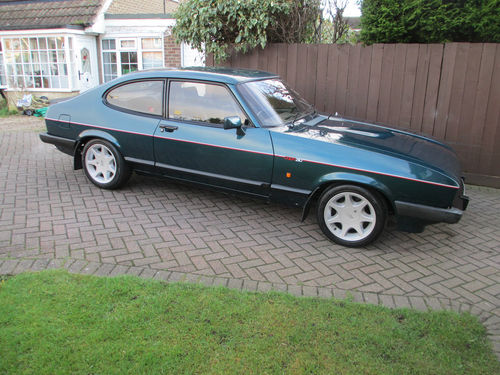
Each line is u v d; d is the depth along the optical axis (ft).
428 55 21.13
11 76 47.73
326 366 8.25
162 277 11.46
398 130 16.49
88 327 9.06
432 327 9.66
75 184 19.20
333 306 10.28
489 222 16.70
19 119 41.55
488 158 21.07
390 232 15.43
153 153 16.55
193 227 15.05
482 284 12.00
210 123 15.44
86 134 17.63
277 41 25.66
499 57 19.79
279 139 14.23
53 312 9.52
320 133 14.69
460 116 21.20
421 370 8.28
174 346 8.58
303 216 14.15
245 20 23.17
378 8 22.31
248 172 14.79
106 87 17.61
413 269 12.73
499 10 19.81
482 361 8.64
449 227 16.06
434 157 13.91
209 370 8.01
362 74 22.79
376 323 9.68
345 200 13.66
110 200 17.35
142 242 13.65
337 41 26.68
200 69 17.15
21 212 15.81
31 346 8.45
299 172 13.94
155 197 17.88
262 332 9.15
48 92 46.85
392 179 12.81
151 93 16.62
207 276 11.66
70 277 11.02
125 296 10.25
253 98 15.25
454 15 20.93
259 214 16.53
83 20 44.93
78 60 45.60
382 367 8.30
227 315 9.66
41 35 44.65
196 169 15.87
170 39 44.19
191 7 24.57
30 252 12.66
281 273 12.10
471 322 9.95
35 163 22.77
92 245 13.28
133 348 8.48
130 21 45.19
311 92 24.18
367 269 12.59
